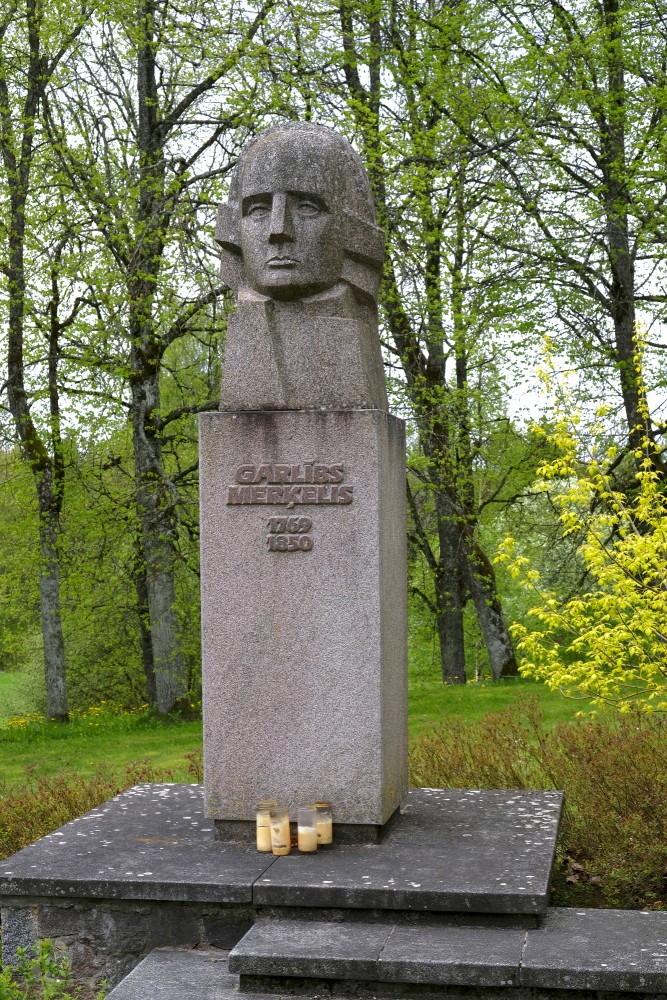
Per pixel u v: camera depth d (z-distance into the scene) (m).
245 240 5.39
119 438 16.77
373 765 5.10
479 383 17.53
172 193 13.98
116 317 13.92
